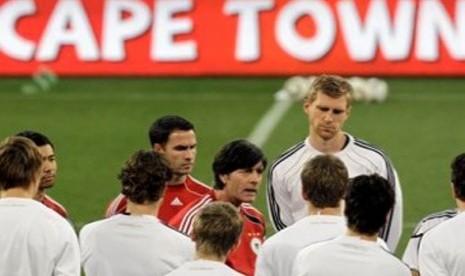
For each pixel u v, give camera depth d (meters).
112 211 32.50
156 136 33.84
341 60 74.44
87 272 28.17
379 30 74.38
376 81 71.44
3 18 75.69
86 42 75.62
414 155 59.28
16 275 27.50
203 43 75.69
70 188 53.53
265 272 28.14
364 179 25.98
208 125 65.38
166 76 75.69
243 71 75.38
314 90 32.97
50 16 75.56
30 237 27.47
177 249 27.75
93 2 75.50
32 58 75.69
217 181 31.08
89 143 62.09
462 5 74.19
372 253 25.81
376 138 62.69
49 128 65.38
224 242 25.03
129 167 27.94
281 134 63.41
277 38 75.06
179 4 75.62
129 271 27.69
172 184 34.47
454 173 28.06
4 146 27.94
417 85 73.88
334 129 32.84
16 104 70.94
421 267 27.86
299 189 33.06
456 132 63.84
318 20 74.62
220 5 75.50
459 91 72.75
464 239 27.50
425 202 51.50
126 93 73.62
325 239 27.59
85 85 75.44
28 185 27.86
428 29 74.38
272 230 47.38
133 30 75.62
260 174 30.94
